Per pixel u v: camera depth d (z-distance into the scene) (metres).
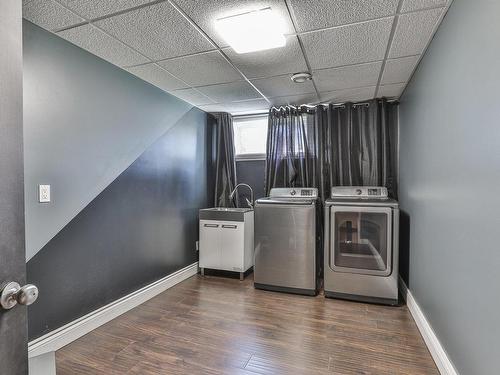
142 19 1.80
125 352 1.99
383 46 2.14
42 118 1.90
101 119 2.36
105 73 2.38
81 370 1.79
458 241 1.55
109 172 2.44
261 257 3.21
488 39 1.22
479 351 1.31
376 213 2.81
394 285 2.76
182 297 2.98
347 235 2.99
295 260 3.08
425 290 2.20
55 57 1.98
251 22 1.83
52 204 1.97
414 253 2.56
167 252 3.24
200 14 1.75
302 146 3.73
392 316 2.56
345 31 1.94
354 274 2.88
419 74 2.41
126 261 2.64
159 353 1.99
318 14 1.75
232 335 2.23
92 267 2.29
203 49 2.20
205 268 3.75
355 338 2.19
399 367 1.84
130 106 2.66
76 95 2.13
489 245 1.22
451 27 1.65
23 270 0.78
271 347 2.07
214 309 2.70
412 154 2.67
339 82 2.88
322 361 1.91
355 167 3.53
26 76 1.80
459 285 1.54
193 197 3.75
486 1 1.24
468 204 1.43
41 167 1.90
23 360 0.78
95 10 1.70
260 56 2.31
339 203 2.92
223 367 1.84
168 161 3.23
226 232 3.61
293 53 2.26
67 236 2.08
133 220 2.72
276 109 3.79
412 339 2.18
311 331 2.29
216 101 3.53
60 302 2.03
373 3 1.64
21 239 0.78
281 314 2.60
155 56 2.31
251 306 2.77
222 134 4.08
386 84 2.94
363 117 3.52
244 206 4.20
